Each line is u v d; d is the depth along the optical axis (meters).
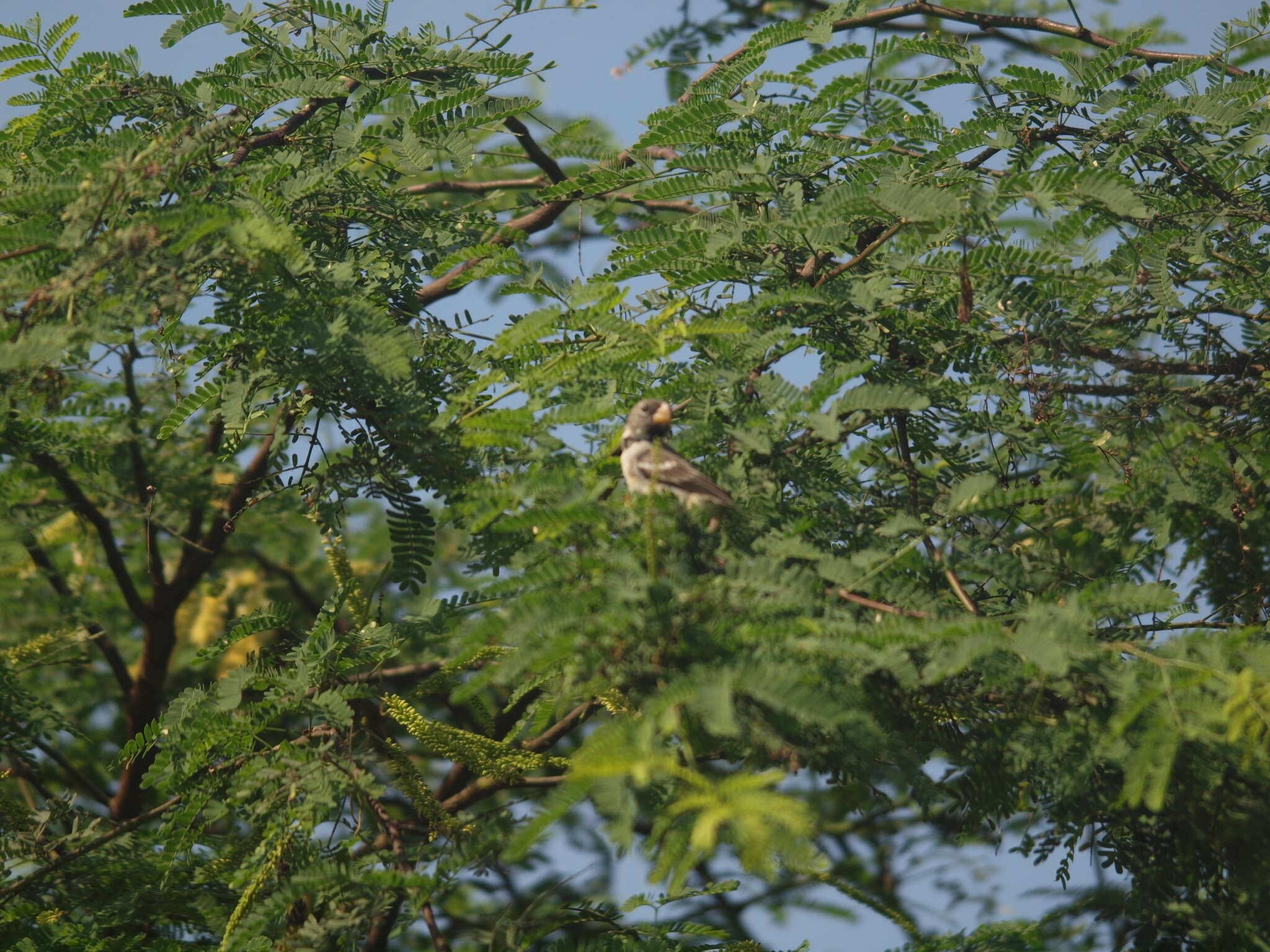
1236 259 13.06
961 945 10.95
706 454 10.13
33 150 12.91
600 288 9.77
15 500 14.22
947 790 8.23
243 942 8.47
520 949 10.75
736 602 7.00
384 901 9.08
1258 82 12.43
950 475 11.81
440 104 12.86
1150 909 9.27
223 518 15.93
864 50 12.86
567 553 8.05
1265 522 11.38
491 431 9.62
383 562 18.48
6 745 12.02
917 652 7.62
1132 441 11.80
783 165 13.20
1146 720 7.02
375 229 13.67
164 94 13.09
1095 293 11.73
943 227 10.08
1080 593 8.13
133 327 9.07
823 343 11.20
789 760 7.26
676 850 5.89
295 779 9.24
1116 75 12.42
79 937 10.55
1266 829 8.22
